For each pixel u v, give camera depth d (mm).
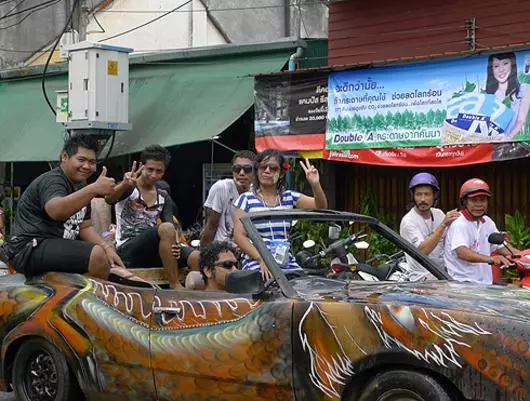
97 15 21469
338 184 13062
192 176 15234
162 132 13430
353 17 13922
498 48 10305
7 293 6625
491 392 4512
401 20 13383
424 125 11016
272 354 5188
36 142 15078
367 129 11516
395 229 12414
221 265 6102
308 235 6723
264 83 12492
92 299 6129
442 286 5609
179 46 21234
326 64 14266
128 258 7242
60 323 6242
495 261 7309
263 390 5230
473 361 4562
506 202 11508
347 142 11703
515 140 10227
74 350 6156
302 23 21359
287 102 12273
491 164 11641
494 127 10406
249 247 5918
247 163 8391
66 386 6254
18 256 6617
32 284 6566
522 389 4441
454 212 7469
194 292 5680
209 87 13930
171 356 5613
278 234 6000
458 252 7445
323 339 5016
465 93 10656
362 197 12781
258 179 6625
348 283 5707
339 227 6539
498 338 4527
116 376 5918
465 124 10648
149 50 21375
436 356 4656
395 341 4785
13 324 6539
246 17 21453
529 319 4590
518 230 10555
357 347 4898
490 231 7652
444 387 4688
